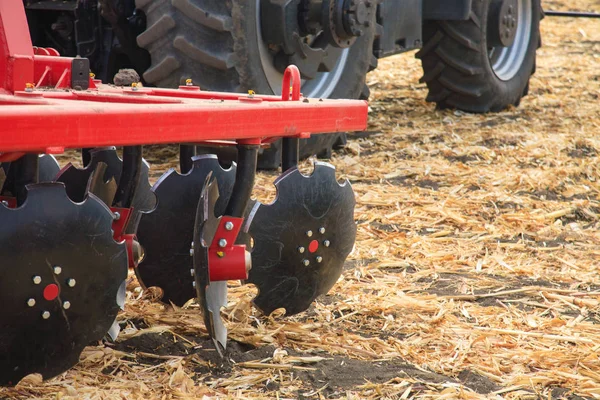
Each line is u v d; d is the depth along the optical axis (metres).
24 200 5.54
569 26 34.88
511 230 10.70
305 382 6.41
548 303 8.30
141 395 6.01
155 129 5.51
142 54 12.32
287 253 7.03
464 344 7.21
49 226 5.40
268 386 6.32
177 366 6.51
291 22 11.60
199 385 6.23
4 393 5.94
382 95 20.25
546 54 28.06
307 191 7.01
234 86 11.48
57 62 6.74
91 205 5.61
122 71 7.53
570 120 17.58
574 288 8.76
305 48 11.92
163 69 11.53
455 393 6.25
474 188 12.55
